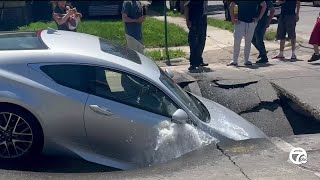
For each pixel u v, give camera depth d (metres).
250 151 5.47
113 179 4.87
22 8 19.02
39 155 5.53
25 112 5.40
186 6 11.10
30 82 5.43
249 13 11.46
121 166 5.54
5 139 5.43
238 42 11.68
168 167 5.14
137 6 10.20
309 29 17.94
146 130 5.50
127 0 10.15
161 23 18.59
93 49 5.86
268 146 5.63
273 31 16.94
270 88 9.20
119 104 5.51
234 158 5.29
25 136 5.44
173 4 24.84
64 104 5.43
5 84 5.38
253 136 5.91
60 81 5.50
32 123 5.42
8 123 5.40
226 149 5.52
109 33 15.86
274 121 8.48
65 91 5.45
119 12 22.23
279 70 11.02
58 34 6.39
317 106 8.17
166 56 13.19
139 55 6.38
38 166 5.50
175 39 15.48
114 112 5.46
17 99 5.35
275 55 13.40
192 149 5.53
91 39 6.42
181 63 12.73
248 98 8.89
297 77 10.18
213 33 17.03
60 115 5.43
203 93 9.04
